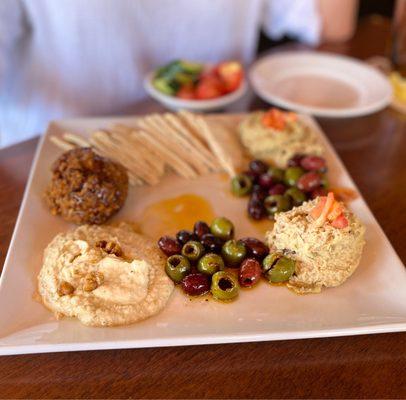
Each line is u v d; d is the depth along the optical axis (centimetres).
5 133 67
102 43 62
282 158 46
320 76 64
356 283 35
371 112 57
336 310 33
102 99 67
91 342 29
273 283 34
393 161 50
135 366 29
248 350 31
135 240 37
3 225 39
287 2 75
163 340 29
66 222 39
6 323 30
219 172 46
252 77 60
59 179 38
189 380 29
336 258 35
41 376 28
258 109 58
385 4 111
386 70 68
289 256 35
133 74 66
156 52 67
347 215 36
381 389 29
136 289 32
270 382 29
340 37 80
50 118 65
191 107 54
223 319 32
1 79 60
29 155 47
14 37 59
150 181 44
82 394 28
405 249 39
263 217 41
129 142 47
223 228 37
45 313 31
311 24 74
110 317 30
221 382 29
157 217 41
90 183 37
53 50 61
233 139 50
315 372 30
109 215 39
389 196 45
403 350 31
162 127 49
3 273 33
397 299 33
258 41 92
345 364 30
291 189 41
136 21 62
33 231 37
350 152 51
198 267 34
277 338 30
